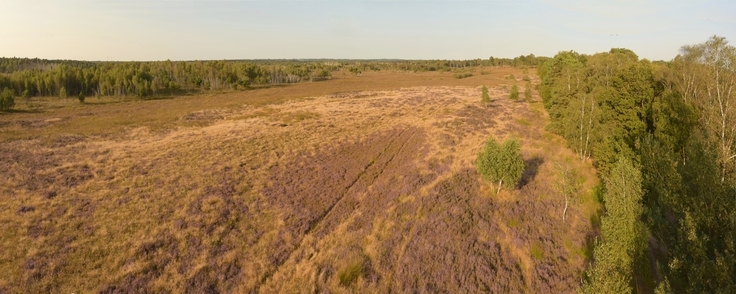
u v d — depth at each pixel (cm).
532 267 1733
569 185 2286
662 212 1720
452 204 2388
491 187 2606
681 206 1521
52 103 7288
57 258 1802
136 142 4084
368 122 5088
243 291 1616
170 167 3177
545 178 2792
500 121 4800
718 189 1402
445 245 1920
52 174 2955
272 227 2186
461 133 4194
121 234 2052
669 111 2502
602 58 4503
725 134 2112
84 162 3284
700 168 1516
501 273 1689
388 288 1608
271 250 1938
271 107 6781
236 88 10225
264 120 5409
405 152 3662
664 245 1658
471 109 5694
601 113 2977
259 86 11338
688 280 1343
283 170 3153
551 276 1666
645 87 2731
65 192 2600
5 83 8194
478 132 4247
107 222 2181
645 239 1330
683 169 1627
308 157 3528
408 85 10681
